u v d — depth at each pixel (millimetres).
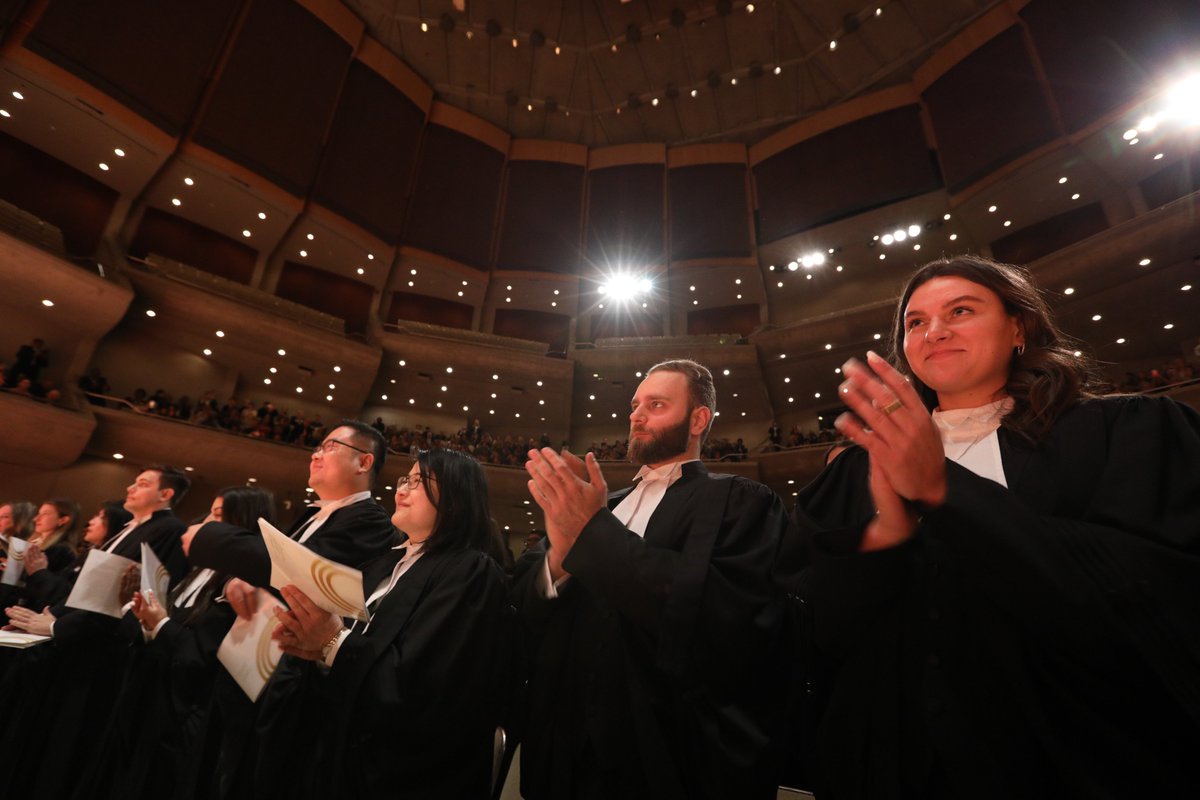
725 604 1062
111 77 12672
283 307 15961
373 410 18422
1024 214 15492
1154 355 14438
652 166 19141
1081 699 637
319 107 15539
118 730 2096
